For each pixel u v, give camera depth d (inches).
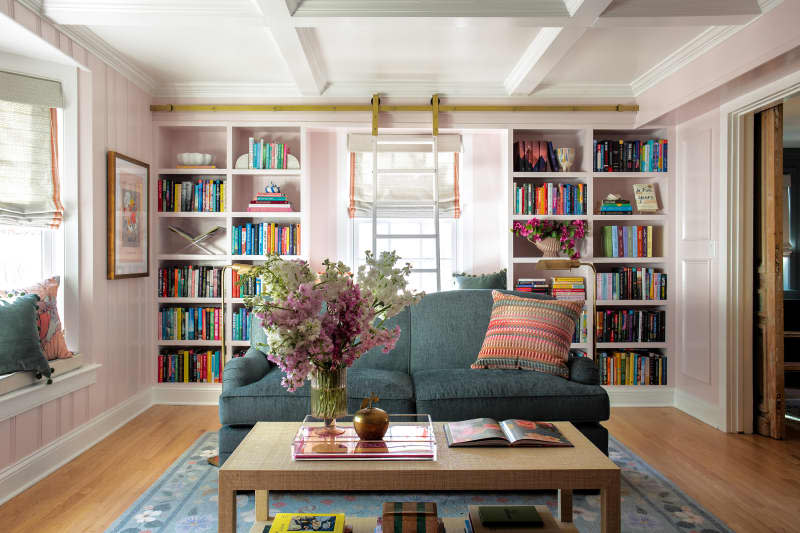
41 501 100.0
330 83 175.8
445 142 195.0
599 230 189.9
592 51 146.1
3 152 119.8
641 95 174.4
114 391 147.0
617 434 143.8
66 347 123.5
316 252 206.8
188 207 177.8
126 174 152.0
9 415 101.9
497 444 74.8
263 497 77.5
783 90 126.4
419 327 133.5
